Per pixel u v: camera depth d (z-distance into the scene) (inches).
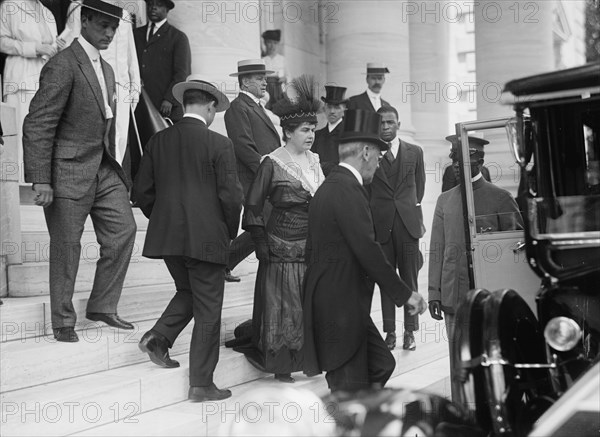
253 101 267.4
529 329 147.0
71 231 206.8
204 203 206.1
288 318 222.5
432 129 501.0
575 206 151.6
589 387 116.3
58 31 308.5
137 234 277.9
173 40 331.3
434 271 223.6
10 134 242.2
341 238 183.2
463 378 134.6
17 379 189.5
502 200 211.9
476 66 439.5
